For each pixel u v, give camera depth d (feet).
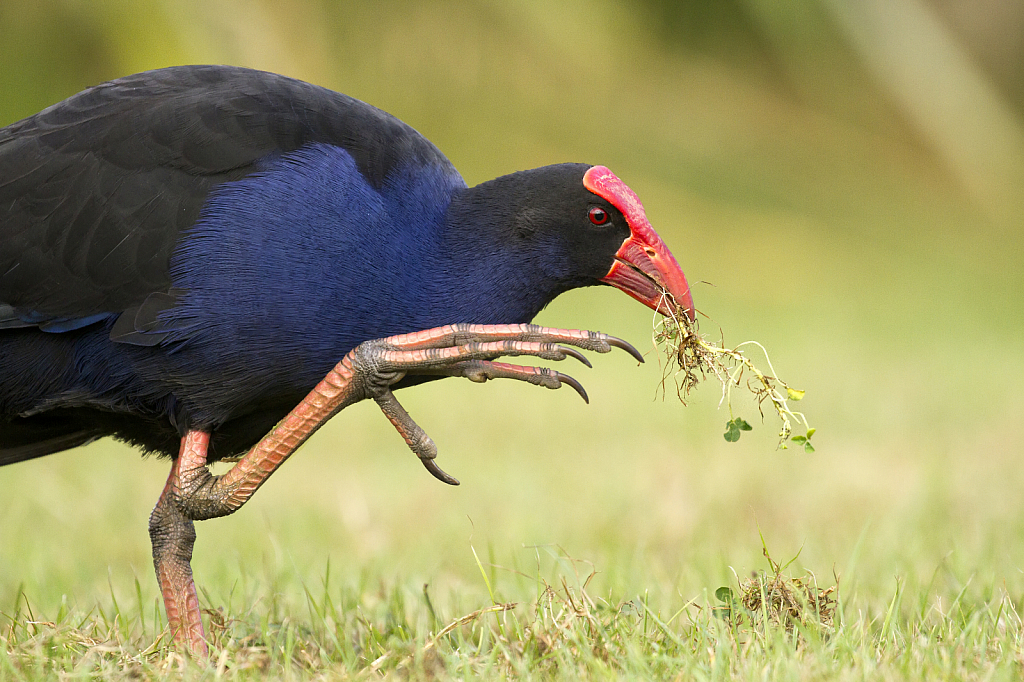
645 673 20.16
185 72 24.90
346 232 23.13
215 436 24.90
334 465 48.06
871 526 35.04
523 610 25.43
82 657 21.99
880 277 95.40
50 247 23.26
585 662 21.11
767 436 49.44
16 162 23.82
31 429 25.64
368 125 24.36
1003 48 134.41
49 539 37.52
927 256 99.45
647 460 45.44
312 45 79.77
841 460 44.09
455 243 24.43
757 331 78.69
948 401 56.90
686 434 50.24
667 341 24.94
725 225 99.40
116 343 23.40
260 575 30.78
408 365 22.86
